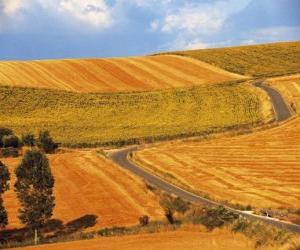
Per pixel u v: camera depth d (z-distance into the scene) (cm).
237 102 11269
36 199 4319
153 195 5150
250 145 7506
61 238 3984
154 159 7050
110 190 5328
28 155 4394
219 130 9088
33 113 10938
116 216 4562
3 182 4406
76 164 6481
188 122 10125
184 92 12250
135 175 6041
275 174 5953
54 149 7988
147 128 9831
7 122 10275
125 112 11181
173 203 4850
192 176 6050
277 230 3594
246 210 4709
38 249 3628
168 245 3512
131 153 7594
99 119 10725
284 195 5131
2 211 4284
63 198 5103
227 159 6781
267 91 11906
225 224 3984
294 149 7081
